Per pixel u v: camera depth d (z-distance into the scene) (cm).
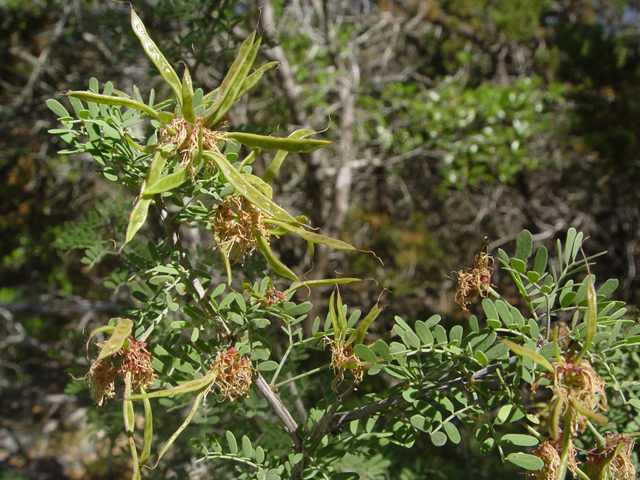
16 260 134
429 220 122
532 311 21
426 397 24
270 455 30
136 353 20
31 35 118
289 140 20
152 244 24
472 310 97
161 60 20
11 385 116
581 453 21
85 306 109
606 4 138
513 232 115
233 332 23
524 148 99
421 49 139
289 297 23
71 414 114
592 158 112
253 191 20
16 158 120
